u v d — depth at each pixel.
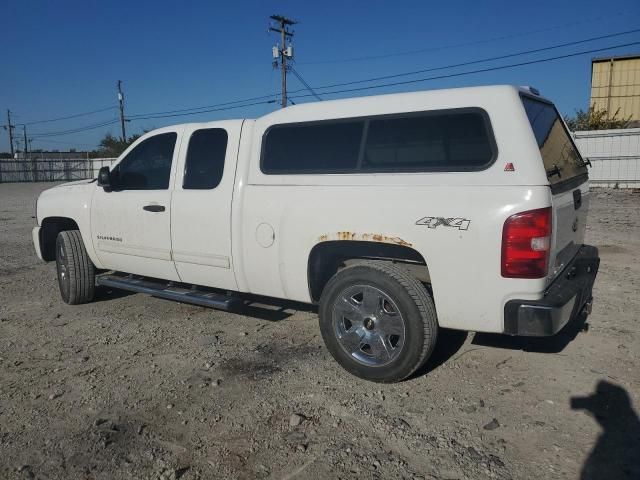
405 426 3.48
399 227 3.79
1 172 43.00
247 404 3.81
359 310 4.06
